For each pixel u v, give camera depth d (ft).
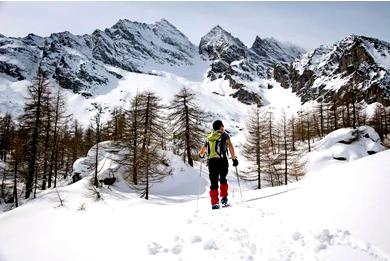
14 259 23.15
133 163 99.45
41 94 105.91
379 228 12.73
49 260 19.25
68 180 141.08
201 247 13.64
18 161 107.65
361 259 11.19
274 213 16.42
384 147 174.81
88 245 19.56
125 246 16.58
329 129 227.20
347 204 14.90
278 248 12.46
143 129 102.42
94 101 604.49
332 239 12.75
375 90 444.96
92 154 121.19
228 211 18.02
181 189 105.60
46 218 71.20
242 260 11.88
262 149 124.06
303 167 148.25
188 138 122.11
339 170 19.89
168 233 16.38
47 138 110.01
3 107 500.33
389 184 14.87
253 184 133.28
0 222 74.54
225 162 20.71
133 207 29.35
